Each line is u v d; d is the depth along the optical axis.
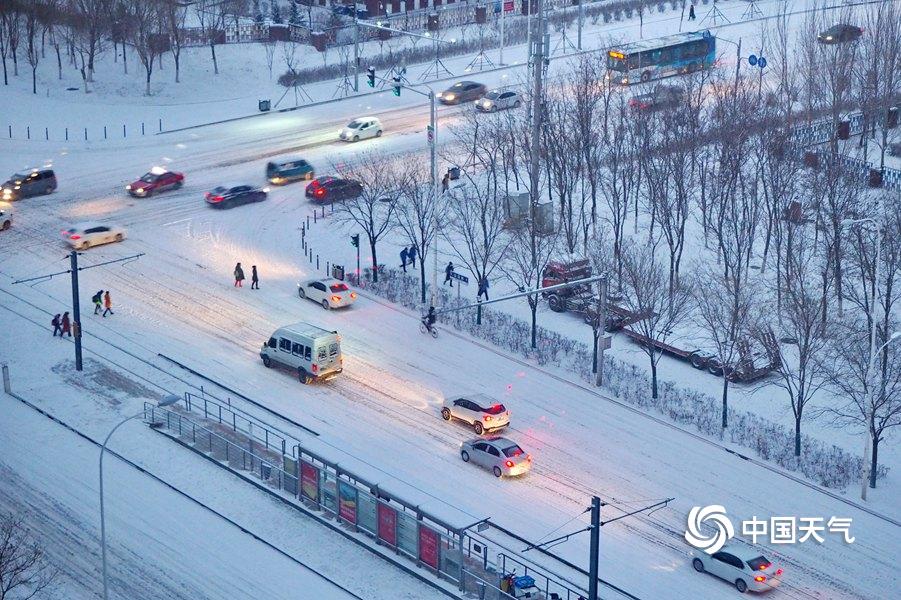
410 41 140.12
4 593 49.91
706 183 94.19
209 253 89.81
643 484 61.16
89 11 123.81
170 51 131.38
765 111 96.56
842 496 60.59
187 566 54.16
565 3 154.38
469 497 59.47
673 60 125.19
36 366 72.56
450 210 93.19
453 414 66.75
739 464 63.25
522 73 130.50
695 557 54.22
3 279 84.44
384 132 114.31
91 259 88.25
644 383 71.94
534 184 85.31
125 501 59.12
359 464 57.94
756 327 69.69
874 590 53.09
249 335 77.06
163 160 108.50
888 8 126.25
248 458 62.56
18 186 98.50
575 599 51.25
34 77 120.69
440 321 79.50
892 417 67.31
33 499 59.09
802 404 63.47
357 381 71.50
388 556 55.06
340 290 81.06
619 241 85.81
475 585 52.56
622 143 98.56
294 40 139.25
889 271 68.62
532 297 74.81
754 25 146.50
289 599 51.94
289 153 109.75
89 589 52.38
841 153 95.69
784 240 86.62
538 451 64.12
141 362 73.19
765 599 52.09
